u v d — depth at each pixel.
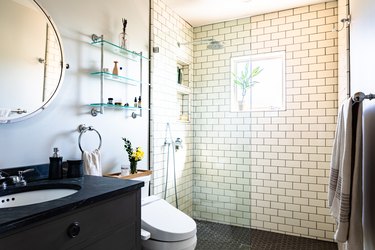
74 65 1.65
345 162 1.05
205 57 2.83
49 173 1.38
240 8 2.70
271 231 2.87
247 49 2.66
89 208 1.00
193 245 1.66
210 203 2.75
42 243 0.83
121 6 2.07
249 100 2.68
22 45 1.34
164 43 2.56
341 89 2.29
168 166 2.57
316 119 2.71
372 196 1.06
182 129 2.81
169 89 2.64
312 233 2.69
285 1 2.66
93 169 1.62
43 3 1.46
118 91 2.02
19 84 1.33
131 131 2.15
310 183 2.71
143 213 1.76
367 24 1.12
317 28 2.72
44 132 1.47
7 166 1.29
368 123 1.12
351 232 1.02
